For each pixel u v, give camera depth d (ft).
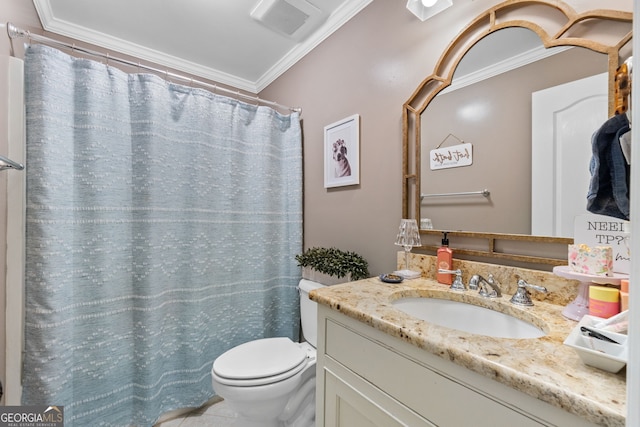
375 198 4.78
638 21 1.05
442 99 3.86
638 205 1.04
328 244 5.78
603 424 1.34
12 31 3.81
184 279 5.34
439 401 2.04
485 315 3.02
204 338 5.49
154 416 4.84
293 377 4.14
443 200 3.85
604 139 2.07
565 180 2.85
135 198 4.88
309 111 6.29
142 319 4.82
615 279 2.27
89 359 4.44
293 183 6.48
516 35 3.22
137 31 5.86
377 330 2.50
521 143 3.16
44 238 3.94
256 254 6.20
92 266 4.48
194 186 5.45
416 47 4.17
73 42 5.74
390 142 4.53
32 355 3.90
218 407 5.45
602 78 2.65
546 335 2.22
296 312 6.39
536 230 3.04
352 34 5.21
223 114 5.84
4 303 3.80
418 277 3.93
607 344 1.66
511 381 1.65
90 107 4.45
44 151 3.96
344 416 2.84
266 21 5.50
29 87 3.94
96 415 4.49
